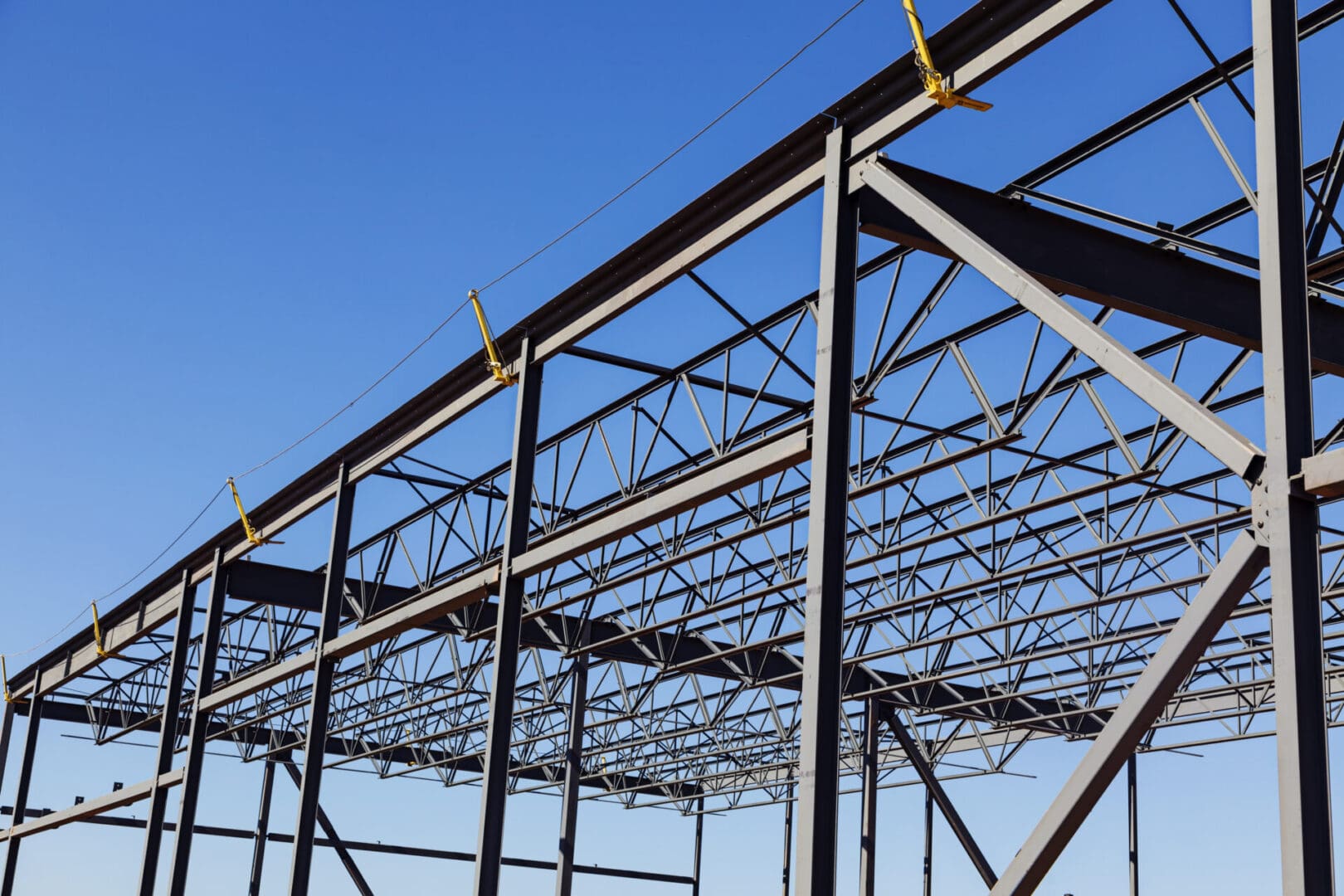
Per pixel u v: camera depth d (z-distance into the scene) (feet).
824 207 49.34
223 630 133.08
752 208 54.80
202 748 104.06
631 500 63.67
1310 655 30.35
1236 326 52.08
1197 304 51.60
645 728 155.43
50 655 145.38
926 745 149.79
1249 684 110.32
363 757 148.36
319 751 87.40
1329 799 29.40
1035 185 56.29
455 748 171.22
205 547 109.91
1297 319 32.32
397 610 80.48
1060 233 49.75
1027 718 133.59
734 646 107.34
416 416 83.35
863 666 130.00
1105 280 49.88
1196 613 33.14
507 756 65.72
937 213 44.50
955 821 131.34
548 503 96.32
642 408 81.87
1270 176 33.04
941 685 137.80
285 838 176.24
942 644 113.50
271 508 100.94
